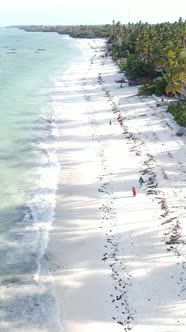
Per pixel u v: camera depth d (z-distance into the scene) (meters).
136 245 35.78
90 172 50.69
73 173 50.56
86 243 36.53
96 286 31.11
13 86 103.19
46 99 89.56
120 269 32.84
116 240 36.72
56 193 45.53
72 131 66.56
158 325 27.12
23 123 70.38
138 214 40.62
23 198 44.22
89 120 72.44
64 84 107.88
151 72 100.44
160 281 31.20
